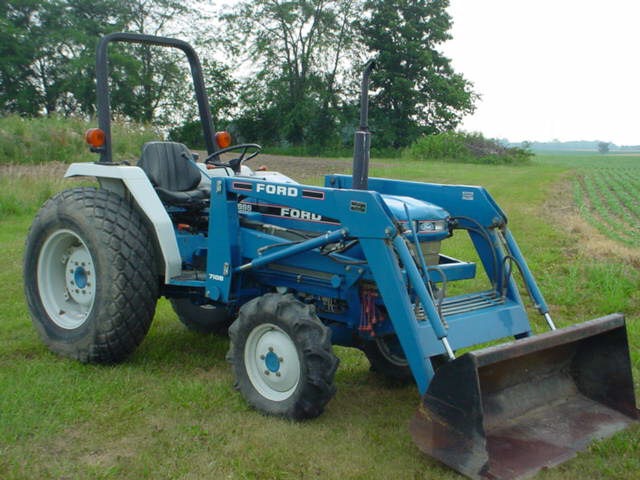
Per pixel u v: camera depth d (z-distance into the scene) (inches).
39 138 648.4
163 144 181.8
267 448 123.3
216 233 155.6
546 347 121.8
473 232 155.3
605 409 135.9
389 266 127.3
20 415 134.0
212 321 193.8
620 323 134.2
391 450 123.6
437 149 1422.2
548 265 287.3
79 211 166.1
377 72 1704.0
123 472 114.4
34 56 1459.2
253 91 1743.4
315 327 131.6
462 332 131.7
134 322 163.2
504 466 113.2
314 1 1707.7
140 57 1534.2
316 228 147.6
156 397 146.9
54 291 179.8
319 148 1683.1
